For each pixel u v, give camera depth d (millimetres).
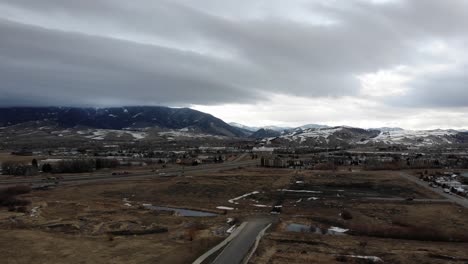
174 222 74938
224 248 54625
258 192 115312
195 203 99750
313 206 93375
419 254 52469
